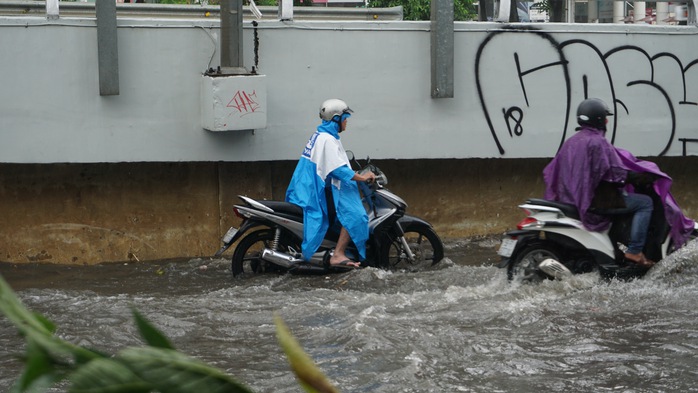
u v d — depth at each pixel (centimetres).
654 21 1259
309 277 951
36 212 1005
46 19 954
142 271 988
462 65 1118
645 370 604
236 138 1033
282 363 622
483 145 1136
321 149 946
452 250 1109
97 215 1026
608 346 667
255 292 857
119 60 984
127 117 994
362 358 624
